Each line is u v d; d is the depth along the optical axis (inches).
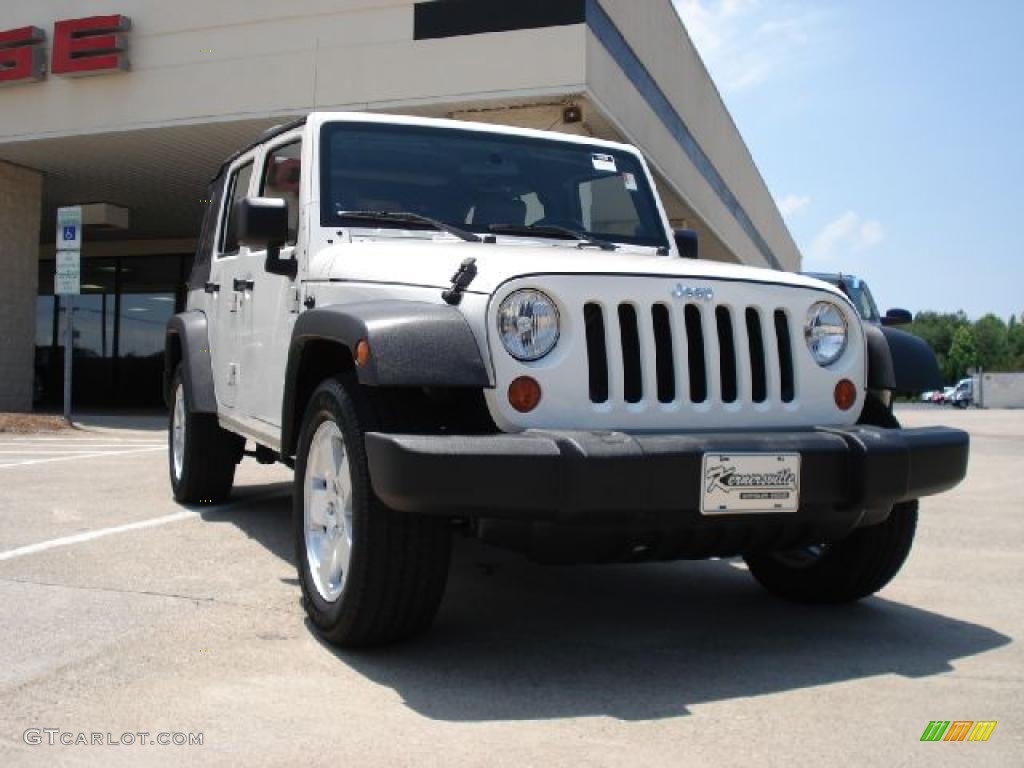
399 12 500.7
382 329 125.1
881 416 152.6
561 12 472.4
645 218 194.4
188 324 233.8
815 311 144.9
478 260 134.8
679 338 134.3
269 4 525.3
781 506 128.8
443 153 181.3
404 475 117.3
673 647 143.5
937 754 105.0
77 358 928.3
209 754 102.1
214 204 242.5
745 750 105.5
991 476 389.4
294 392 154.9
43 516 232.1
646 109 576.7
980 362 4382.4
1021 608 168.7
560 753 103.8
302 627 147.4
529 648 141.3
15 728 108.3
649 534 128.0
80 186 709.3
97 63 553.0
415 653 137.6
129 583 170.2
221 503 251.3
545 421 127.0
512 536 125.2
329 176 170.9
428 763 100.7
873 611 166.1
